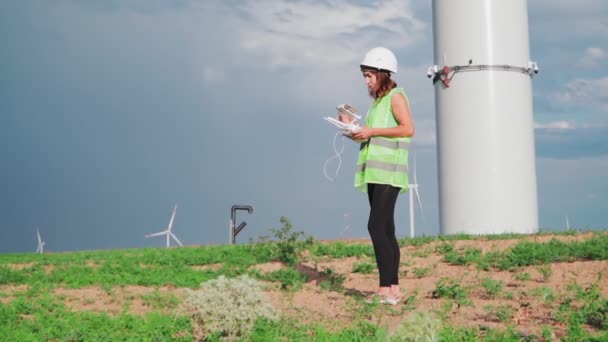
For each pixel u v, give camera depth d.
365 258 11.65
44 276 10.87
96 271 11.40
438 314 6.44
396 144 7.45
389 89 7.51
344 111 7.46
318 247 12.63
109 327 6.59
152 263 12.38
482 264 9.91
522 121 16.86
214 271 10.84
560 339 5.50
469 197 16.64
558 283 8.48
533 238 12.52
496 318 6.52
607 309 6.21
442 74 17.00
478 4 16.64
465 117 16.70
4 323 7.23
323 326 6.28
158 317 6.73
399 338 4.65
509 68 16.70
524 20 17.08
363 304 7.24
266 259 11.90
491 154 16.55
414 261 10.84
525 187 16.81
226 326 5.50
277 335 5.73
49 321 7.07
